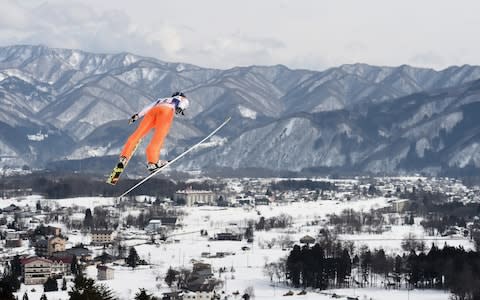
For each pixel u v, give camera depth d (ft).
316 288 649.20
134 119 96.22
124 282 648.38
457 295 604.08
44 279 654.12
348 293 629.10
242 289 634.84
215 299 577.43
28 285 642.63
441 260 654.94
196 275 643.45
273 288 645.51
